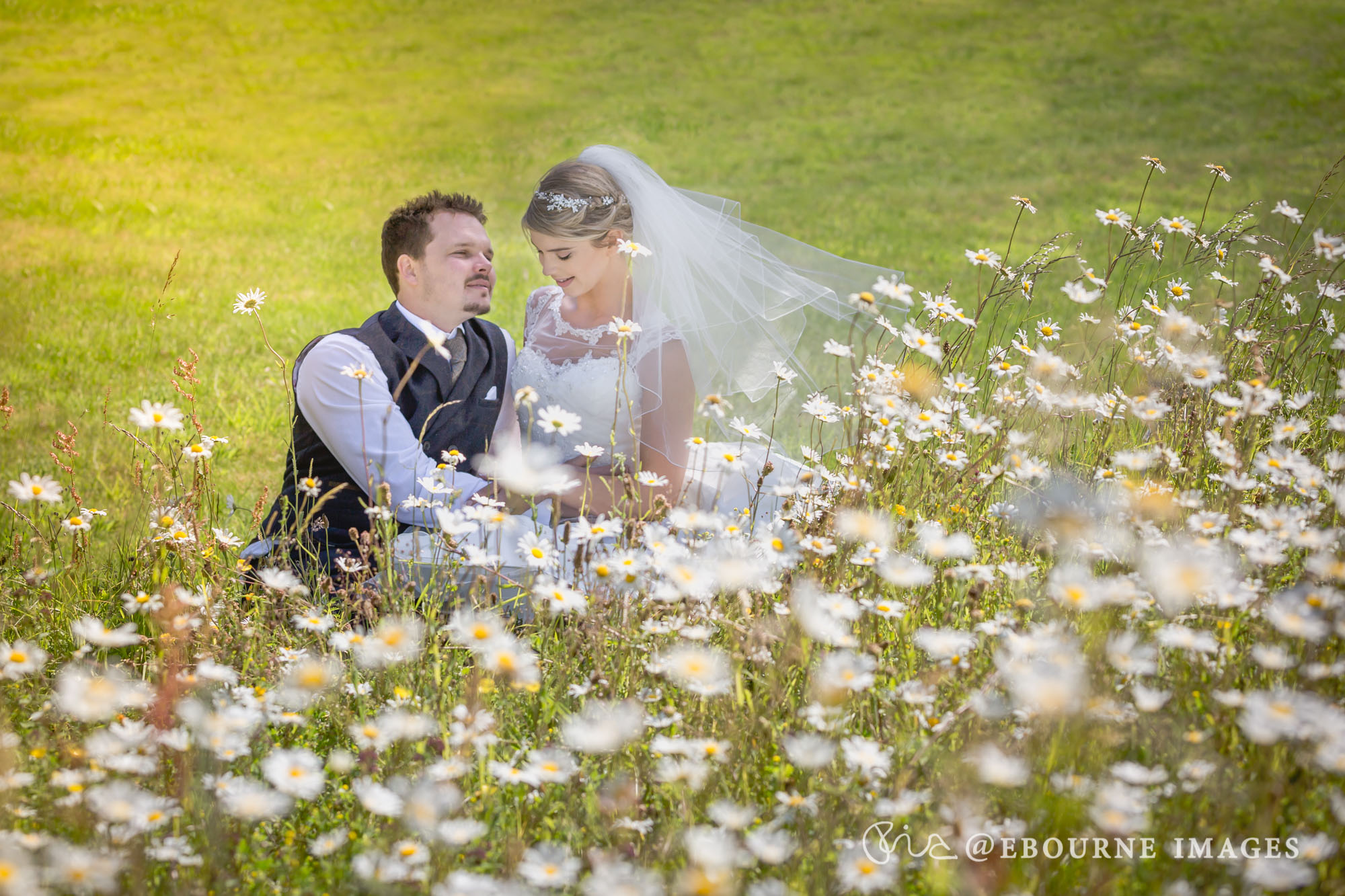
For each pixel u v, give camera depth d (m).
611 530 2.22
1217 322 3.29
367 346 3.06
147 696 1.94
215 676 1.97
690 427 3.43
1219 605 1.97
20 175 12.80
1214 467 2.78
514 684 2.00
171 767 1.86
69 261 8.98
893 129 15.64
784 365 3.26
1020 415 2.90
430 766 1.84
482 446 3.26
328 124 16.41
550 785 1.82
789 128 16.00
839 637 1.87
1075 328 4.05
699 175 13.47
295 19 22.77
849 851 1.63
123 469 4.36
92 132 15.27
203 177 13.17
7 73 18.61
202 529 2.61
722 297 3.57
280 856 1.75
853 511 2.35
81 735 2.06
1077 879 1.63
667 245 3.47
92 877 1.48
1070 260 8.38
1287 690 1.82
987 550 2.51
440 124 16.44
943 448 2.89
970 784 1.70
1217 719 1.80
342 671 2.14
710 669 1.85
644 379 3.33
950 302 3.08
